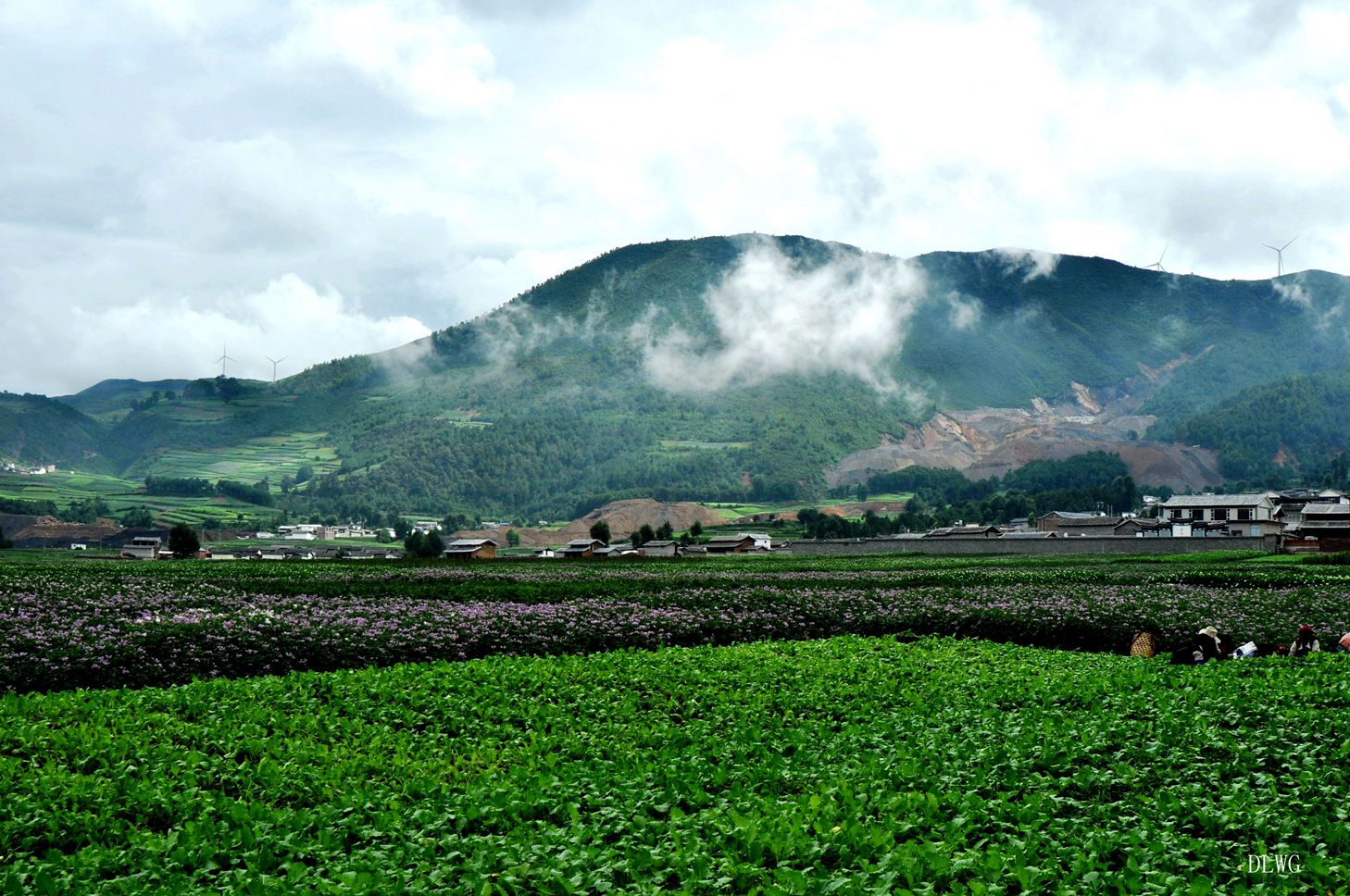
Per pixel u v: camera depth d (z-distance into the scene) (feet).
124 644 97.14
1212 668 84.33
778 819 43.88
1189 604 139.03
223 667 98.84
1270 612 134.31
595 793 50.03
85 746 60.03
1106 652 124.26
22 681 89.51
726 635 128.47
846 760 58.13
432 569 233.96
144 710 72.13
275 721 69.31
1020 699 77.10
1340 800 47.67
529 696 79.25
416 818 46.70
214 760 58.54
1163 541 351.46
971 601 144.46
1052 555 311.68
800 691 82.64
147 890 38.83
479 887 38.06
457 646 111.24
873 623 133.90
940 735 63.00
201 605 135.54
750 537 604.90
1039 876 37.83
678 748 63.82
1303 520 467.93
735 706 76.23
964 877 39.19
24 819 47.47
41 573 179.83
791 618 134.62
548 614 128.98
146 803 50.21
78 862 41.81
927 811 45.62
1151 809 46.68
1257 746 56.54
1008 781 50.98
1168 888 37.17
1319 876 38.32
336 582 174.81
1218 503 508.12
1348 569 197.67
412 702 76.13
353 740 65.82
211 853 42.68
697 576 193.57
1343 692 68.80
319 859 42.19
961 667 96.78
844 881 36.55
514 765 58.54
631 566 263.29
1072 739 59.47
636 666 92.48
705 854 40.29
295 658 102.12
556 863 39.88
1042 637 128.26
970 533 524.93
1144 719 66.49
